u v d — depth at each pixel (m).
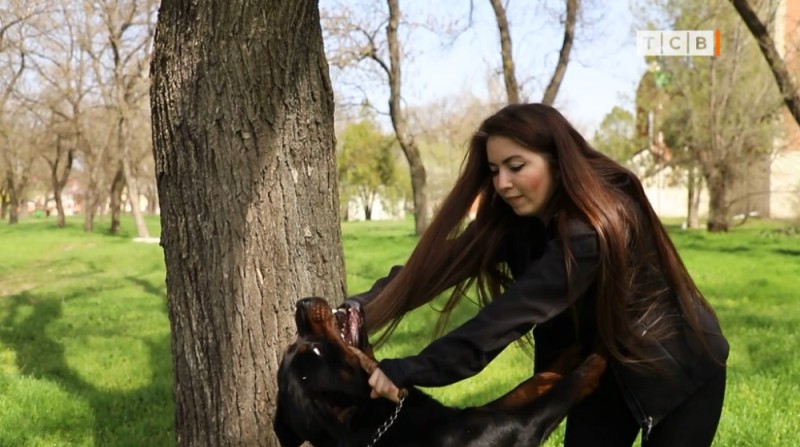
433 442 2.49
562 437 5.17
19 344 9.63
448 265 2.78
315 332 2.51
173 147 3.44
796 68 23.53
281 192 3.47
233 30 3.31
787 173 34.78
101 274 18.48
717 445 4.97
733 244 23.41
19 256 24.72
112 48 30.38
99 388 7.22
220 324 3.46
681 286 2.63
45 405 6.44
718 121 28.72
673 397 2.67
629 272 2.52
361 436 2.47
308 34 3.48
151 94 3.50
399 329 9.32
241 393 3.49
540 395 2.66
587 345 2.80
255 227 3.44
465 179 2.72
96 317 11.66
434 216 2.79
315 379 2.48
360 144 49.97
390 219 63.62
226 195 3.40
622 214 2.45
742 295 11.89
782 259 18.11
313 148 3.56
